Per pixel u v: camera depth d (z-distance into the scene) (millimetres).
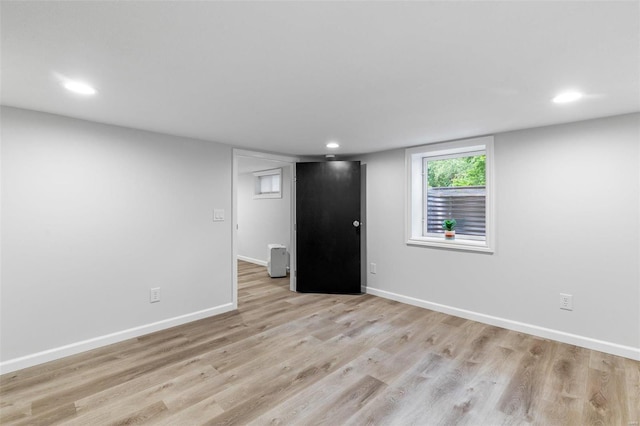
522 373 2166
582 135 2547
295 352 2506
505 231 2967
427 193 3816
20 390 1989
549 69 1605
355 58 1493
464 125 2695
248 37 1307
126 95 1977
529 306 2838
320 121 2572
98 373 2197
